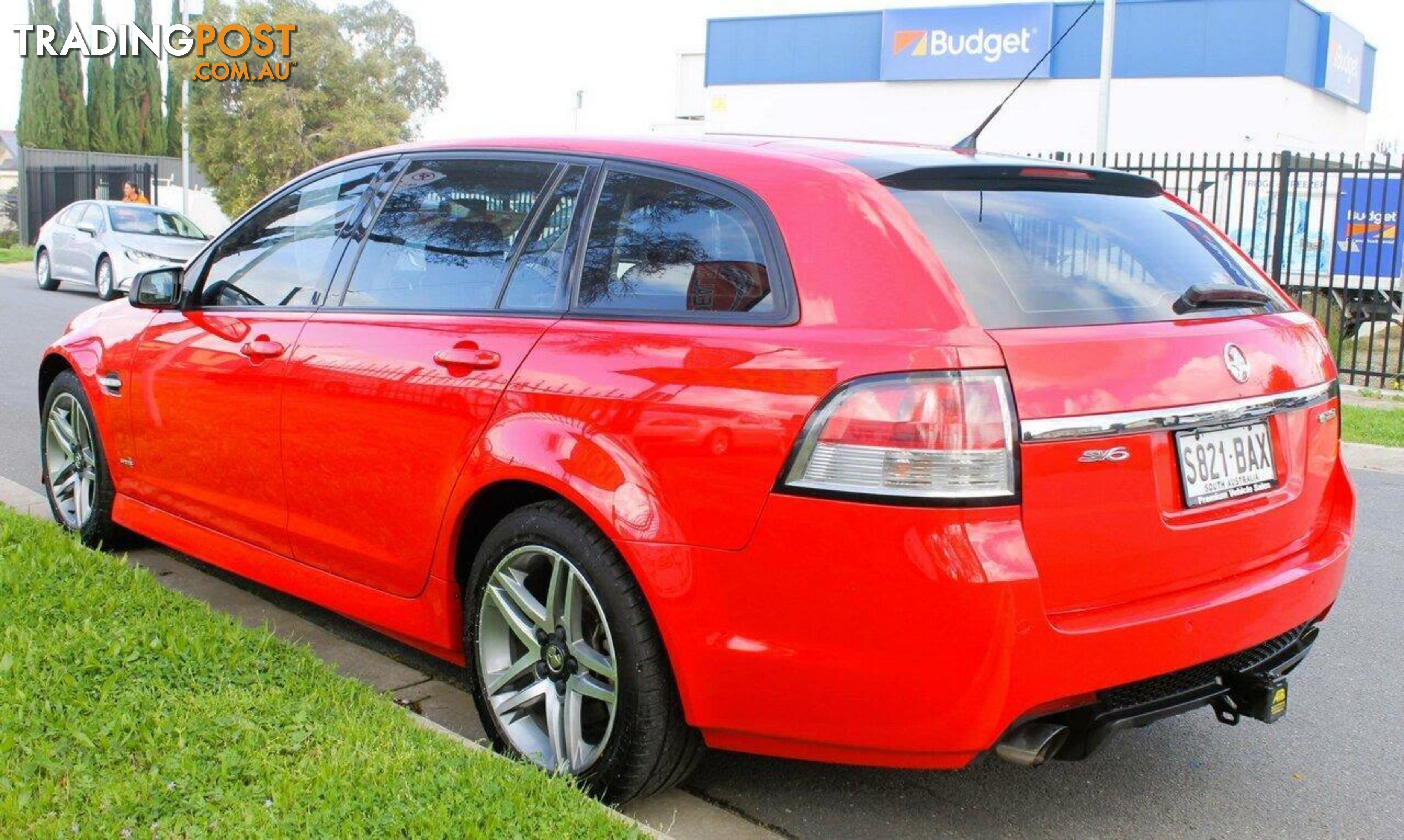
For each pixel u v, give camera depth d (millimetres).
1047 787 3564
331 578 4023
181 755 3082
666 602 2943
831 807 3379
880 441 2666
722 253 3115
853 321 2811
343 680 3672
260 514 4266
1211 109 29062
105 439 5051
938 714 2672
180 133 69438
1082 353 2814
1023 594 2639
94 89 67438
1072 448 2742
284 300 4285
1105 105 15969
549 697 3289
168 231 20250
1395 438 9539
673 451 2947
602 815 2889
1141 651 2836
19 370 10984
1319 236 13719
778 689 2836
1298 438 3348
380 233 4055
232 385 4289
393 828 2766
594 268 3385
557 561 3213
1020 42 31156
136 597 4188
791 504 2758
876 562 2670
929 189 3100
